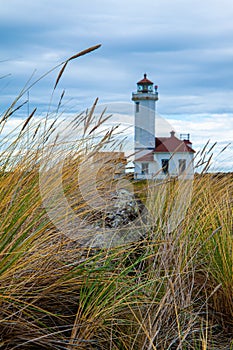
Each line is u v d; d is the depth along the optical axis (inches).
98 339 96.4
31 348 90.2
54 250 111.6
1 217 96.0
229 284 126.4
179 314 107.1
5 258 88.4
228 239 136.9
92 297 103.0
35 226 108.7
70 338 91.8
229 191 179.2
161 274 127.9
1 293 89.0
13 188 102.0
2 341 86.5
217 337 115.3
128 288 113.3
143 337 99.1
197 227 146.1
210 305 128.1
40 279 101.3
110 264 121.4
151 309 109.6
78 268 108.5
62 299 105.5
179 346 94.8
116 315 106.3
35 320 91.4
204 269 136.0
